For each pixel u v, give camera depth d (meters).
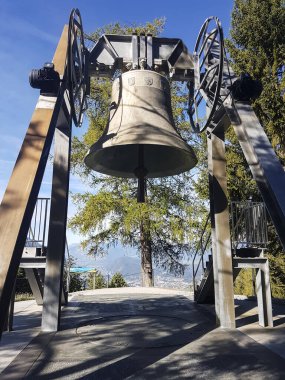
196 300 8.91
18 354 4.43
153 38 6.33
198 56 6.24
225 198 6.58
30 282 8.02
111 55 6.11
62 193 6.09
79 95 5.78
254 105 13.75
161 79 5.29
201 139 16.92
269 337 5.40
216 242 6.46
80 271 15.26
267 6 15.34
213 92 5.95
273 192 3.86
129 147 5.57
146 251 18.09
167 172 5.80
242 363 4.10
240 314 7.47
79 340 5.13
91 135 17.33
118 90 5.22
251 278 15.09
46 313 5.79
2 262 2.59
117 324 6.28
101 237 18.08
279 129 13.77
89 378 3.60
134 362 4.12
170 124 5.00
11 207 2.90
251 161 4.56
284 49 14.62
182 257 19.17
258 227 6.88
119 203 17.09
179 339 5.23
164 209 16.70
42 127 3.67
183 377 3.64
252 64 14.57
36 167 3.23
